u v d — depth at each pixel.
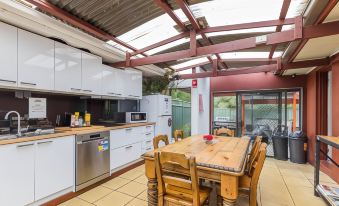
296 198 2.51
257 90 5.11
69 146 2.44
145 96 4.75
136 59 3.38
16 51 2.13
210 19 2.57
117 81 3.74
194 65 5.21
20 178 1.92
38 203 2.11
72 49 2.81
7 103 2.50
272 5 2.28
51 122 2.87
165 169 1.74
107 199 2.43
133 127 3.68
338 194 2.30
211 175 1.58
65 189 2.40
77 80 2.89
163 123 4.69
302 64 3.38
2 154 1.79
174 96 6.46
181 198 1.55
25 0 1.87
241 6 2.30
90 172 2.69
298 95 4.72
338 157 2.95
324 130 3.83
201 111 5.43
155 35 3.02
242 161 1.69
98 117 3.97
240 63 5.07
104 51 3.18
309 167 3.85
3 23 2.02
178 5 2.16
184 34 2.76
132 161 3.67
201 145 2.39
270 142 4.93
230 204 1.48
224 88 5.54
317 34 1.96
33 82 2.30
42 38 2.40
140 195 2.54
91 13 2.25
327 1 1.60
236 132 5.38
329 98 3.84
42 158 2.12
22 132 2.26
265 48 3.61
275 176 3.32
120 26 2.64
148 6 2.23
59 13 2.10
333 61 3.03
